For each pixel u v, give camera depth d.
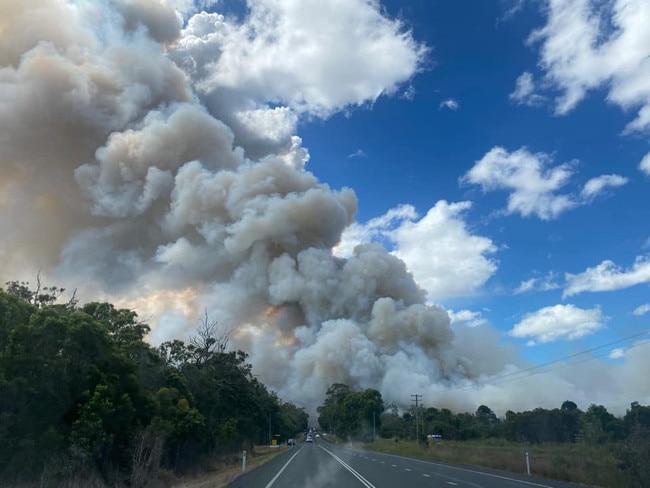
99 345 23.30
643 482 23.16
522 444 68.75
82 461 20.67
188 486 26.11
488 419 107.25
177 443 35.62
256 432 72.06
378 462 42.34
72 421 21.88
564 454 37.53
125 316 33.47
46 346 21.36
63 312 26.39
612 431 64.75
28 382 19.58
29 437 19.56
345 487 22.62
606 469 25.12
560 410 83.94
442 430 95.38
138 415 25.42
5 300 21.11
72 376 21.95
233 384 54.75
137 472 23.20
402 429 104.12
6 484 18.53
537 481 25.41
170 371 39.31
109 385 23.28
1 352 20.09
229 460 48.66
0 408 19.28
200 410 44.53
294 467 36.25
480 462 38.75
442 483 24.34
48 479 19.20
